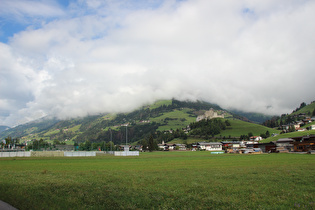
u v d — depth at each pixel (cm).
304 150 10962
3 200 1942
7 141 18588
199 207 1714
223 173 3306
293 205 1741
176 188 2302
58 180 2686
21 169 4181
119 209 1683
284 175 3011
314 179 2680
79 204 1783
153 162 5941
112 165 5069
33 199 1898
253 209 1678
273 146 13488
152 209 1684
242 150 12962
